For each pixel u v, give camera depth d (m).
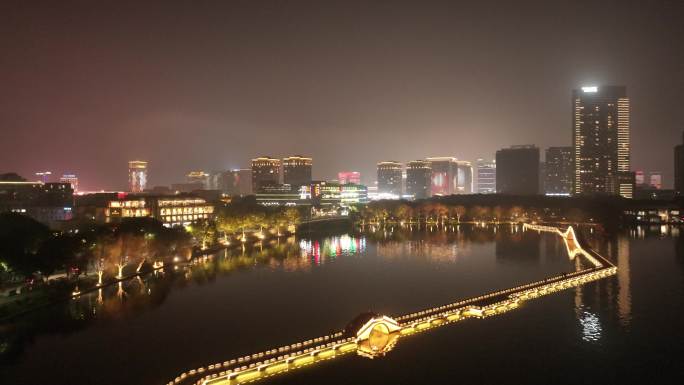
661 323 172.62
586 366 138.38
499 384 127.88
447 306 190.75
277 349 147.75
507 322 175.38
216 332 168.38
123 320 181.88
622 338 158.88
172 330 170.25
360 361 142.50
